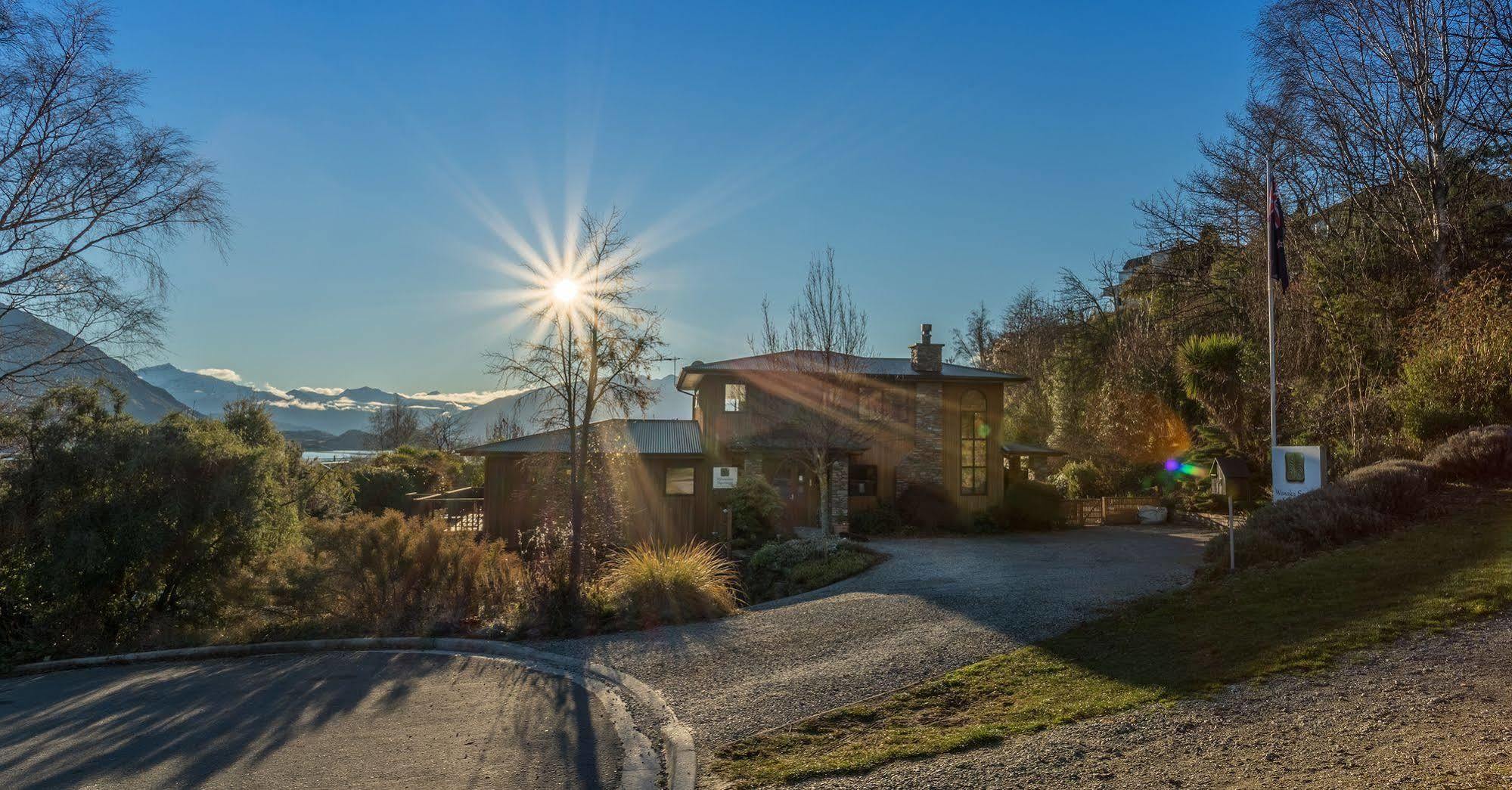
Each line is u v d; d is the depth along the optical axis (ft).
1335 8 79.51
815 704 22.44
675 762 18.39
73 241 60.34
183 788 17.44
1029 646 26.81
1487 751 14.20
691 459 72.49
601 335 42.14
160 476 39.63
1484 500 38.93
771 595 50.88
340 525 38.96
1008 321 183.83
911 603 36.11
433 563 38.06
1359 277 79.51
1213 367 78.89
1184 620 27.84
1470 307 54.44
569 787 17.37
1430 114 76.43
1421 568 28.99
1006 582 40.81
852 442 75.97
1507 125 73.10
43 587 36.60
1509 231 76.48
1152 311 123.24
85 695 26.71
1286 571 32.40
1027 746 17.51
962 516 79.56
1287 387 70.44
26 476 37.73
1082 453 96.89
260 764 18.97
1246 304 94.53
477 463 109.81
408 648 32.81
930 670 24.95
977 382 83.41
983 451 84.02
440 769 18.51
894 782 16.19
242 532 41.19
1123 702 19.94
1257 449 73.77
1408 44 76.95
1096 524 79.66
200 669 30.04
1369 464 51.57
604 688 25.70
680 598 37.09
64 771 18.66
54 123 57.77
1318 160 89.40
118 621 38.60
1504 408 48.60
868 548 58.80
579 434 46.68
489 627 34.99
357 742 20.56
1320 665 20.70
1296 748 15.76
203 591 40.42
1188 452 84.02
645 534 70.79
